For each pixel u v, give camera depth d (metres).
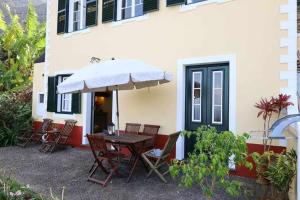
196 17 6.89
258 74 5.96
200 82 6.91
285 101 5.29
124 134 6.84
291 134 3.92
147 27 7.79
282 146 5.54
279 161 4.16
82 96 9.44
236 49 6.26
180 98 7.02
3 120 10.16
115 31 8.54
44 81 10.91
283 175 4.02
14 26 15.64
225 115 6.46
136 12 8.41
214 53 6.57
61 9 10.21
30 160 7.64
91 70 6.10
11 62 15.45
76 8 10.15
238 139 3.44
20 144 9.95
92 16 9.16
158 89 7.47
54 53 10.48
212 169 3.44
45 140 9.38
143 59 7.84
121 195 5.00
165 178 5.95
